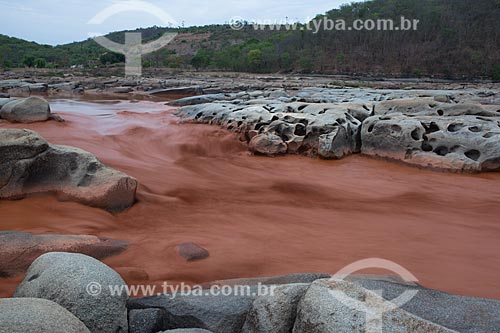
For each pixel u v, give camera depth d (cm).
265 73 5688
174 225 644
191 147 1182
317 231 640
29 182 655
